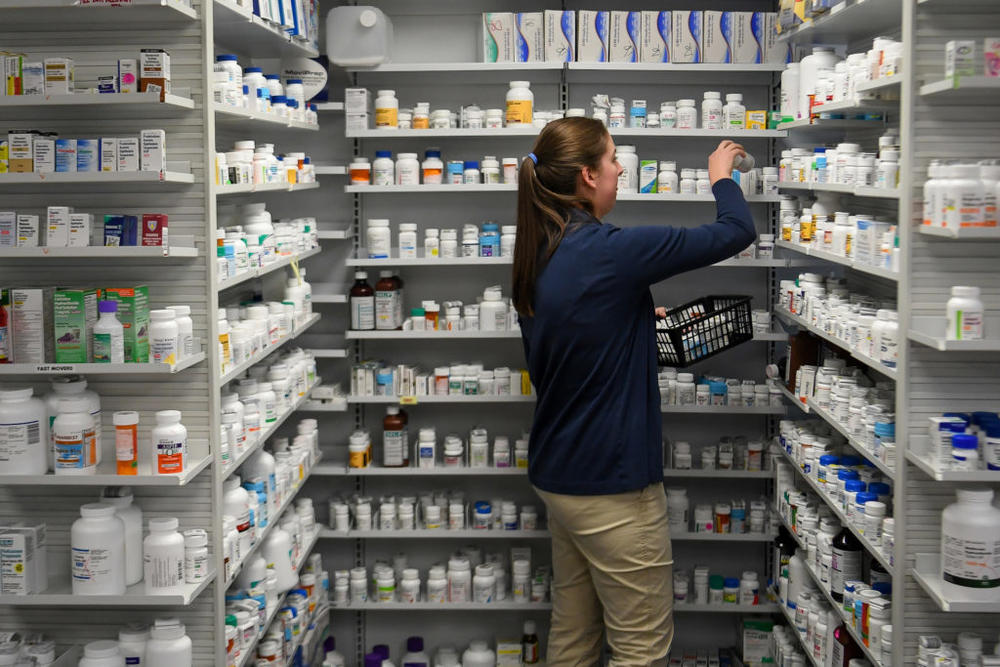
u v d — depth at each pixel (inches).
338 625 169.3
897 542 96.4
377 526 163.9
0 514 105.7
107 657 95.7
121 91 93.3
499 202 165.2
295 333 139.3
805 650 137.8
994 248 92.8
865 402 111.3
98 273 102.2
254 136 155.9
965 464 88.2
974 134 92.7
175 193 100.6
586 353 104.8
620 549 106.9
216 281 101.7
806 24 127.9
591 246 103.3
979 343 85.7
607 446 105.4
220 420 104.3
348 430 169.3
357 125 151.9
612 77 157.6
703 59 150.7
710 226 106.0
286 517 141.9
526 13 151.4
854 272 141.8
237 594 119.1
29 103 93.0
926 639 94.6
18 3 91.4
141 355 97.0
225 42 136.8
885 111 118.7
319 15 160.4
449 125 153.7
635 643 109.3
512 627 168.6
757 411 154.5
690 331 140.0
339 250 166.7
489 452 166.7
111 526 96.3
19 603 95.9
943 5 91.7
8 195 101.9
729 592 159.6
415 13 161.9
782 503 148.1
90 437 96.6
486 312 155.3
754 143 160.9
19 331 95.6
